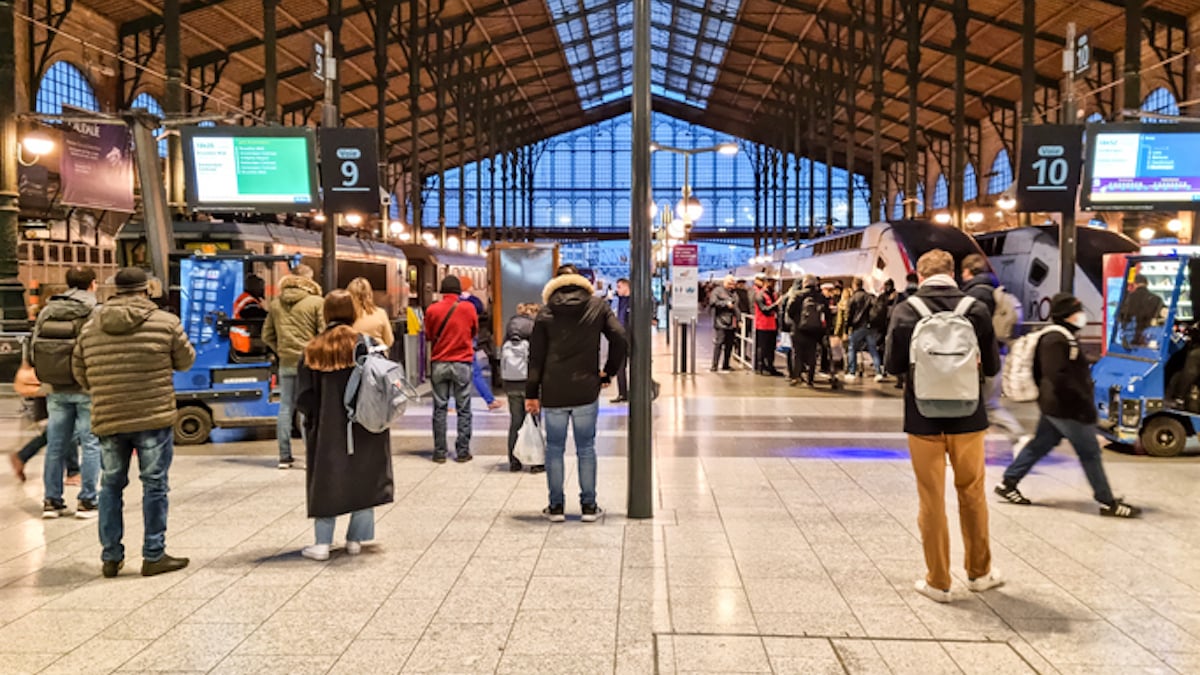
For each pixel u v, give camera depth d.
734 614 4.35
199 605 4.50
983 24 31.25
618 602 4.52
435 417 8.27
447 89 40.69
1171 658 3.83
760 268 43.12
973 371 4.41
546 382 6.05
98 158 18.52
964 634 4.10
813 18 39.19
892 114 48.81
